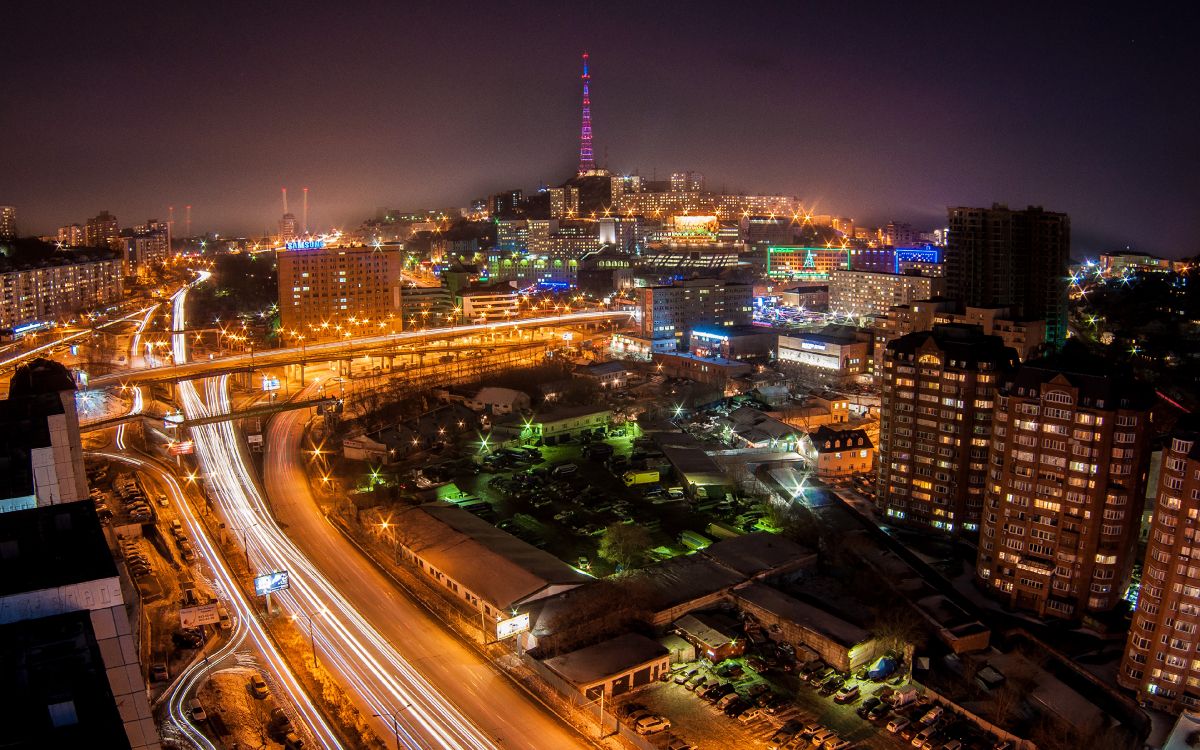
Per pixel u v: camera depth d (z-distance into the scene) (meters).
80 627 91.31
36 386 176.62
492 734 149.38
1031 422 192.50
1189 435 154.62
